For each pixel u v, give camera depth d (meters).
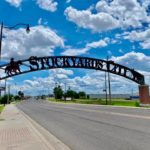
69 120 26.11
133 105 51.94
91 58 41.69
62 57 40.12
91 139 13.49
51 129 19.05
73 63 40.72
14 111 45.38
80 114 34.03
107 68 42.88
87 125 20.53
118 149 10.48
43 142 12.61
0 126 21.06
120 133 15.02
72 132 16.84
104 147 11.09
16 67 37.50
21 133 16.36
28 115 35.72
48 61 39.38
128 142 11.95
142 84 45.09
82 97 176.00
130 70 44.06
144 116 25.62
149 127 17.17
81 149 10.94
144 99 45.50
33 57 38.31
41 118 30.08
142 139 12.60
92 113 34.75
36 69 38.44
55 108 56.22
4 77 37.16
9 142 12.88
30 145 11.78
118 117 26.09
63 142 12.90
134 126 18.03
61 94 165.50
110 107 49.91
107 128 17.80
